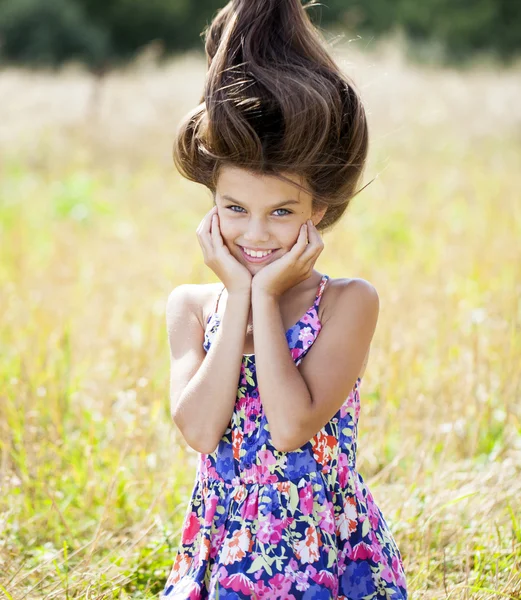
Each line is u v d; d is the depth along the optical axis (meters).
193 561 2.35
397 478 3.65
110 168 11.47
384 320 4.88
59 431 3.79
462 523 3.20
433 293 5.53
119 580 2.89
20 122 13.21
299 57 2.25
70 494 3.46
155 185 10.34
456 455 3.81
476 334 4.38
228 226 2.26
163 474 3.51
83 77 18.17
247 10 2.25
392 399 4.14
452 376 4.31
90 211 8.78
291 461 2.25
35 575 2.99
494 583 2.82
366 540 2.33
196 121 2.29
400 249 7.16
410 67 17.75
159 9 33.59
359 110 2.29
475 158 11.60
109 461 3.68
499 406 4.11
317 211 2.34
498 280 5.86
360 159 2.32
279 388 2.16
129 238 7.86
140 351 4.47
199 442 2.24
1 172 10.97
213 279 5.71
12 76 17.89
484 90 15.40
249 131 2.11
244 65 2.20
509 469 3.56
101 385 4.33
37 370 4.27
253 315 2.23
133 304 5.65
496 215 7.99
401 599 2.32
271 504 2.23
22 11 28.86
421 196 9.30
